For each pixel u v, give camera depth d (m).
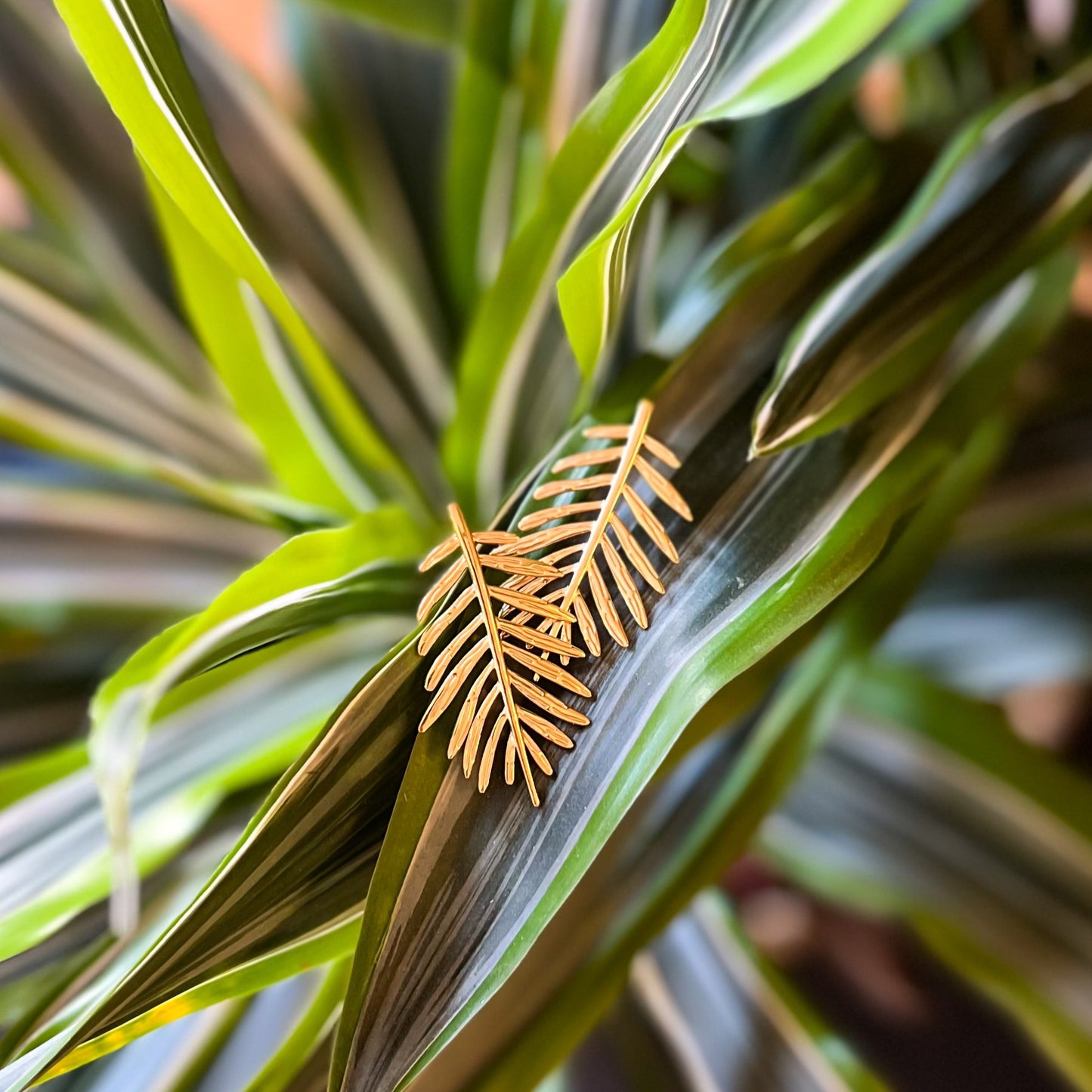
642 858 0.30
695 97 0.26
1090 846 0.30
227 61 0.31
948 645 0.34
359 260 0.32
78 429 0.32
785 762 0.30
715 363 0.27
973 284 0.27
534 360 0.29
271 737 0.30
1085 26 0.33
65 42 0.30
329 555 0.27
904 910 0.31
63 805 0.29
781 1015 0.31
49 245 0.32
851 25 0.25
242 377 0.30
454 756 0.25
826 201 0.30
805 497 0.26
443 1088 0.28
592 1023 0.28
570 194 0.26
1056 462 0.34
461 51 0.31
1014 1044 0.32
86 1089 0.29
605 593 0.26
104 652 0.33
